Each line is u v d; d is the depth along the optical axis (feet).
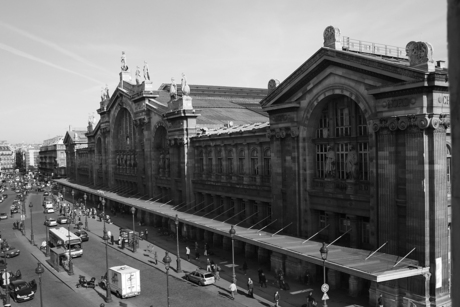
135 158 300.81
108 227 264.31
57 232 214.28
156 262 175.63
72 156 514.27
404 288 106.63
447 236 104.88
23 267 184.75
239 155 192.34
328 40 129.49
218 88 352.90
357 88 121.70
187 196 223.10
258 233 152.05
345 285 130.82
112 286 144.46
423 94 101.50
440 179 103.45
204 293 136.15
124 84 302.45
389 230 112.27
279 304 121.08
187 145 223.51
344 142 133.90
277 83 156.35
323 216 142.41
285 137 150.92
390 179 111.34
